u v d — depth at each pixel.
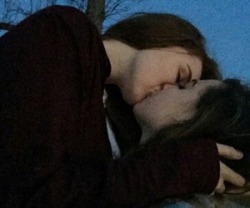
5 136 0.90
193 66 1.02
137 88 1.00
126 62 1.03
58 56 0.95
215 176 0.90
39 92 0.91
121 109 1.07
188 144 0.91
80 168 0.89
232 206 0.93
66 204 0.87
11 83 0.92
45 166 0.88
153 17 1.05
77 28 0.97
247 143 0.93
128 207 0.88
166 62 1.00
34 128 0.90
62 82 0.93
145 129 0.96
